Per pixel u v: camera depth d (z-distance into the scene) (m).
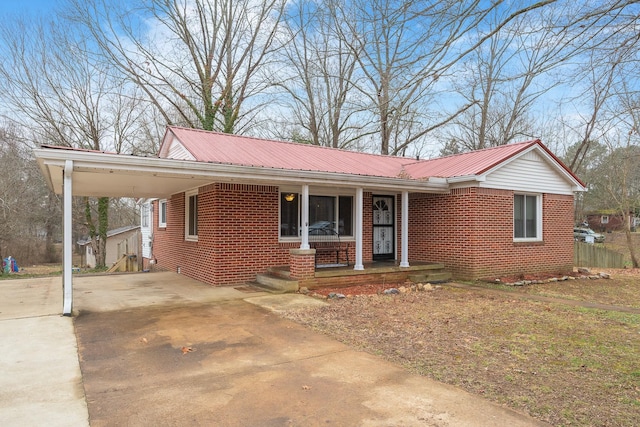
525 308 8.37
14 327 6.67
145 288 10.64
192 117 26.83
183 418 3.59
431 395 4.09
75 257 38.06
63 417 3.59
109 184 10.71
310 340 6.00
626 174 18.92
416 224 13.59
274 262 11.56
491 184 12.22
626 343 5.96
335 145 26.41
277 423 3.51
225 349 5.56
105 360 5.10
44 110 20.31
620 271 16.84
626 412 3.72
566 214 14.52
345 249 12.51
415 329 6.64
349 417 3.62
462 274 12.09
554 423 3.52
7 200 21.50
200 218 11.92
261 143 14.05
